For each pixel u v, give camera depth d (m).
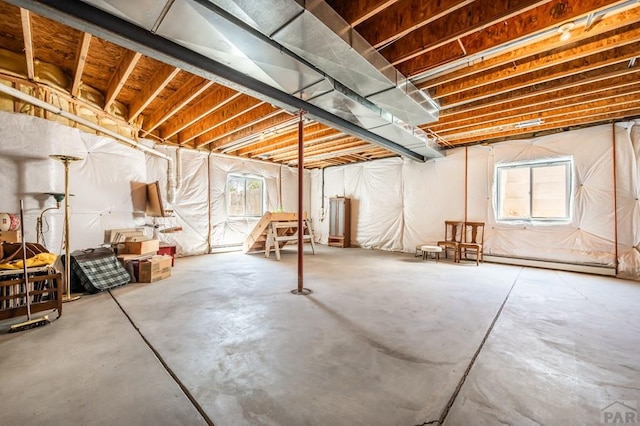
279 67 2.49
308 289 3.62
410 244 6.93
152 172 5.66
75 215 3.94
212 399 1.50
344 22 2.11
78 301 3.12
